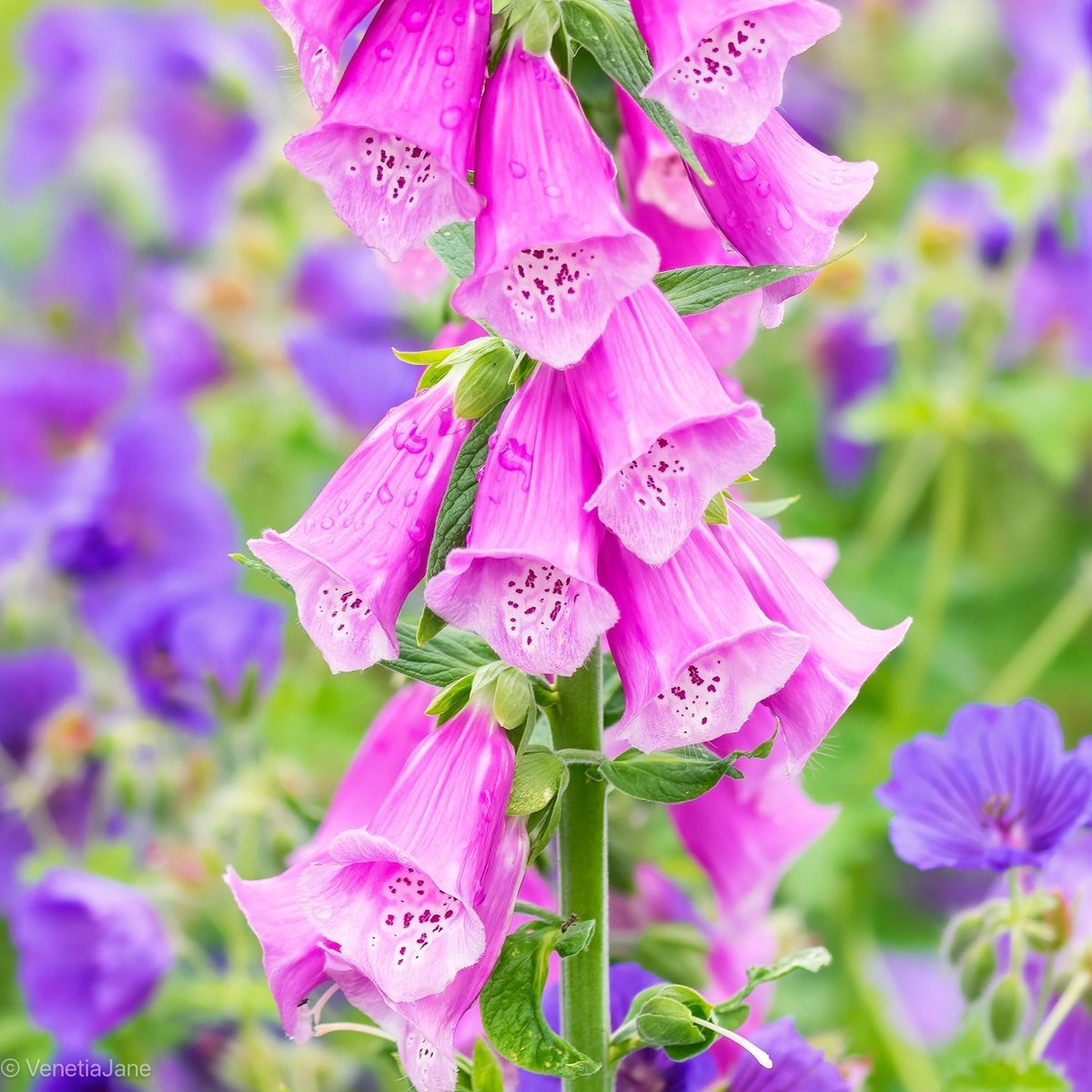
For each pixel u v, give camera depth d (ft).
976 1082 2.73
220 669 3.33
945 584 4.00
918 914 3.82
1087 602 3.85
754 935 2.84
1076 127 3.88
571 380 2.34
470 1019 2.60
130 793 3.44
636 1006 2.49
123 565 4.07
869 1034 3.33
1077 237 4.18
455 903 2.35
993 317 3.99
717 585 2.36
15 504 4.21
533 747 2.41
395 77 2.30
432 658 2.46
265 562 2.39
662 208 2.52
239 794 3.10
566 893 2.46
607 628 2.31
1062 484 4.08
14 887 3.68
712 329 2.52
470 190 2.28
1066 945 2.76
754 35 2.31
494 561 2.33
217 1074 3.19
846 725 3.83
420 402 2.41
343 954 2.32
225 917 3.12
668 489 2.32
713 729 2.34
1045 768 2.73
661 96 2.29
